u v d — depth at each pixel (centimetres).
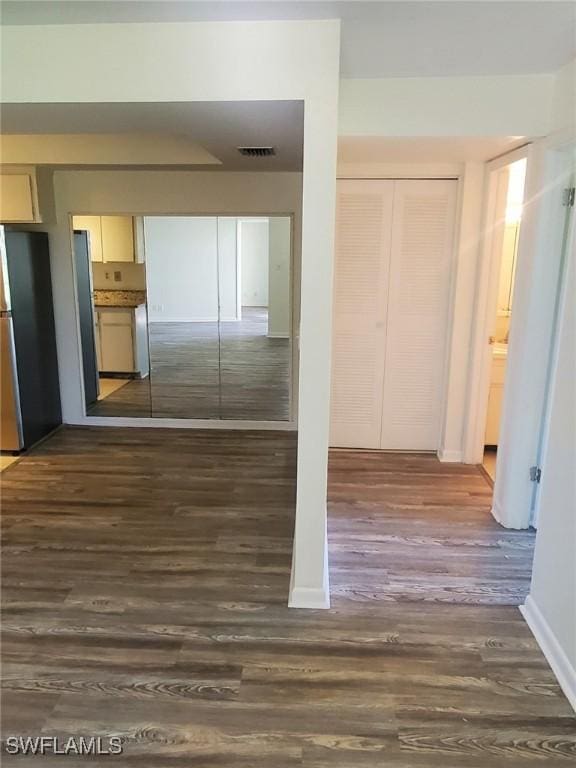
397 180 393
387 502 356
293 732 187
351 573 279
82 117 239
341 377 433
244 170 448
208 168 437
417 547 304
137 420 509
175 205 471
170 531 319
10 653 222
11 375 420
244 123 250
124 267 512
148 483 384
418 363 425
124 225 498
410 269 409
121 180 467
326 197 213
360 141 287
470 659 221
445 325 416
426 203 396
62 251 476
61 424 508
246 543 307
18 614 246
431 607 253
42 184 446
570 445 212
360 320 420
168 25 207
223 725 190
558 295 290
